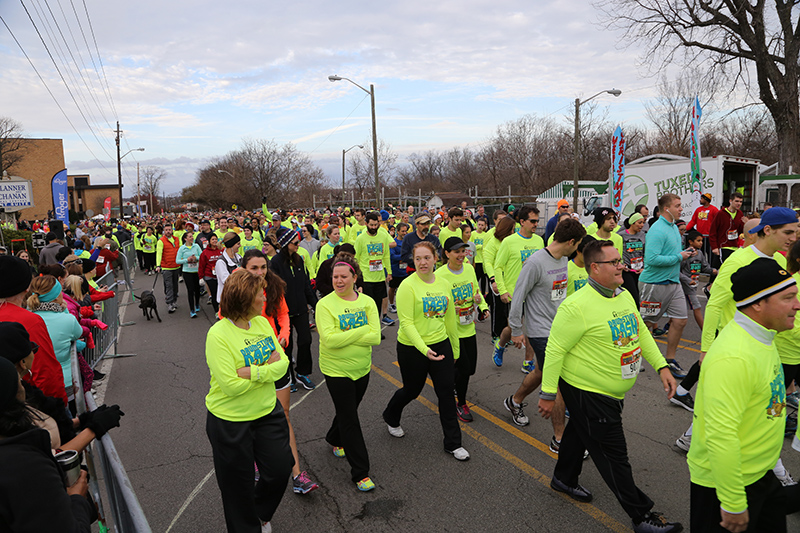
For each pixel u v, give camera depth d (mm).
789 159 18609
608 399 3150
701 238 6758
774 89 18531
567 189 34031
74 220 44500
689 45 19141
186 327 9906
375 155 26828
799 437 2748
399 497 3811
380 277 8812
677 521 3383
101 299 6859
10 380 1772
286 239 5762
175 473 4301
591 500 3662
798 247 3777
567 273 4652
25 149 56344
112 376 6984
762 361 2264
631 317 3189
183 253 10602
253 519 3082
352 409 3883
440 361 4305
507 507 3625
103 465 2824
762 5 17781
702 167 15883
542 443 4602
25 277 3467
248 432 3039
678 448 4363
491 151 60312
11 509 1656
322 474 4211
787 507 2393
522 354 7336
